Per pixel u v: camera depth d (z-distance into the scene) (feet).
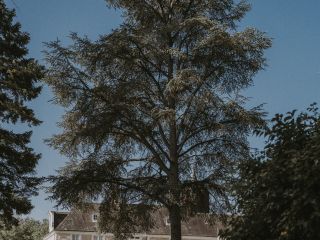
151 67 67.51
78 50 63.05
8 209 68.13
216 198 63.57
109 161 64.23
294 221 21.59
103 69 65.16
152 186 63.77
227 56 62.85
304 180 21.47
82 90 63.05
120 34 63.00
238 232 24.66
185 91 61.11
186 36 67.15
